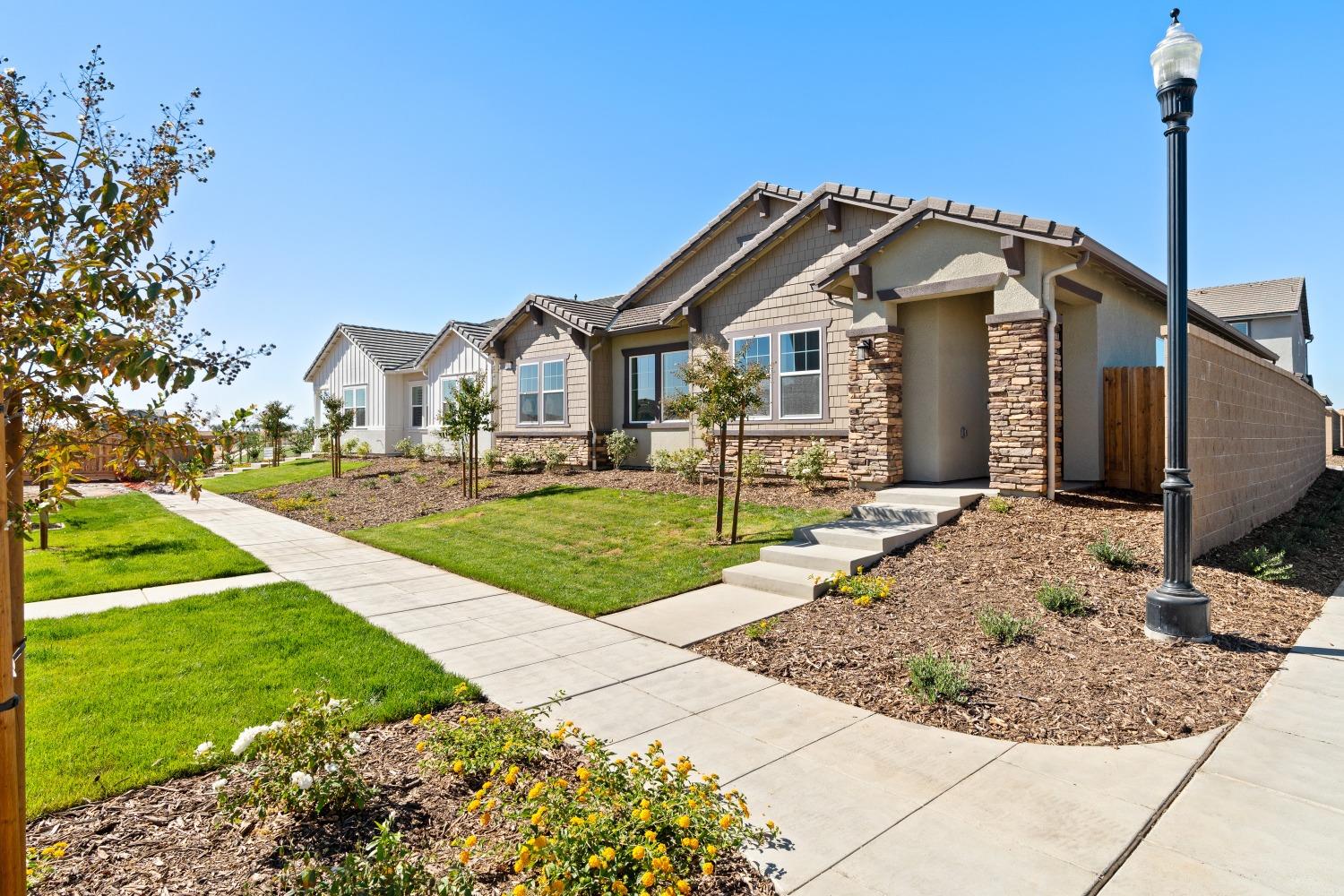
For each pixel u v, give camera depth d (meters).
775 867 3.13
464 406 15.36
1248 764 4.07
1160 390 10.18
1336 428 25.23
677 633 6.61
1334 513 13.07
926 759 4.19
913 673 5.19
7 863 2.09
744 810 3.22
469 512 13.59
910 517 9.28
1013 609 6.61
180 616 7.07
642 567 8.91
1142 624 6.25
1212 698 4.98
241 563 9.74
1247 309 27.23
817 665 5.76
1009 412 9.75
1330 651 5.82
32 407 2.50
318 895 2.63
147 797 3.63
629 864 2.81
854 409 11.41
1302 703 4.89
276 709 4.71
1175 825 3.46
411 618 7.19
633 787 3.32
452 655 6.05
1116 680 5.25
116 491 20.39
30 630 6.50
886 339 11.03
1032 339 9.49
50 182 2.41
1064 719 4.70
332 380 29.81
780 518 10.48
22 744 2.21
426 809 3.55
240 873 3.01
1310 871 3.09
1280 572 7.67
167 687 5.09
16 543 2.30
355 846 3.19
